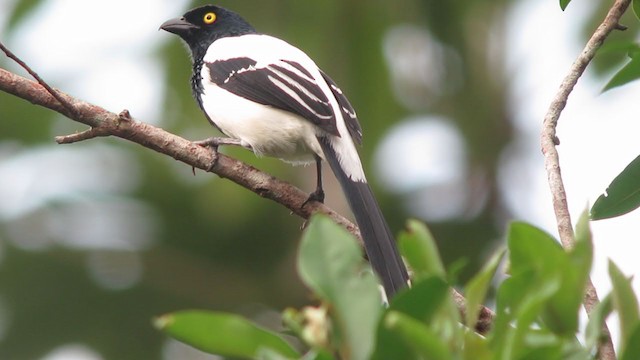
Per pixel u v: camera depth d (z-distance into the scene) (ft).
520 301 12.77
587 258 13.14
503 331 12.75
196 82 31.30
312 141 28.27
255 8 41.14
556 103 21.95
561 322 13.29
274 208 43.86
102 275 45.29
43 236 45.29
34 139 43.34
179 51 41.19
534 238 13.26
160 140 25.39
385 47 41.63
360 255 12.89
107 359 44.52
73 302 44.93
